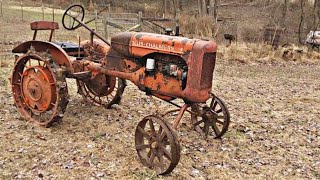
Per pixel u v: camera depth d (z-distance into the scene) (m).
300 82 11.02
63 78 5.62
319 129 6.57
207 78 4.71
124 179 4.53
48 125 5.80
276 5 25.17
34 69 5.88
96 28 16.36
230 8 28.78
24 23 18.77
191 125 6.34
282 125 6.69
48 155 4.99
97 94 6.92
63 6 27.78
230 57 14.34
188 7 31.61
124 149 5.31
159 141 4.66
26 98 6.09
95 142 5.45
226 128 5.66
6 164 4.71
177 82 4.77
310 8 23.67
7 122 5.98
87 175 4.56
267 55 15.18
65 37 14.88
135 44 5.07
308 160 5.35
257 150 5.59
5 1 27.14
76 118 6.33
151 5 30.77
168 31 5.18
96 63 5.75
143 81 5.09
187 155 5.27
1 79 8.27
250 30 19.03
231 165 5.07
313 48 17.17
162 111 6.92
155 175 4.65
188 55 4.60
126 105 7.18
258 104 7.99
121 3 30.36
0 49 12.06
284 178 4.82
